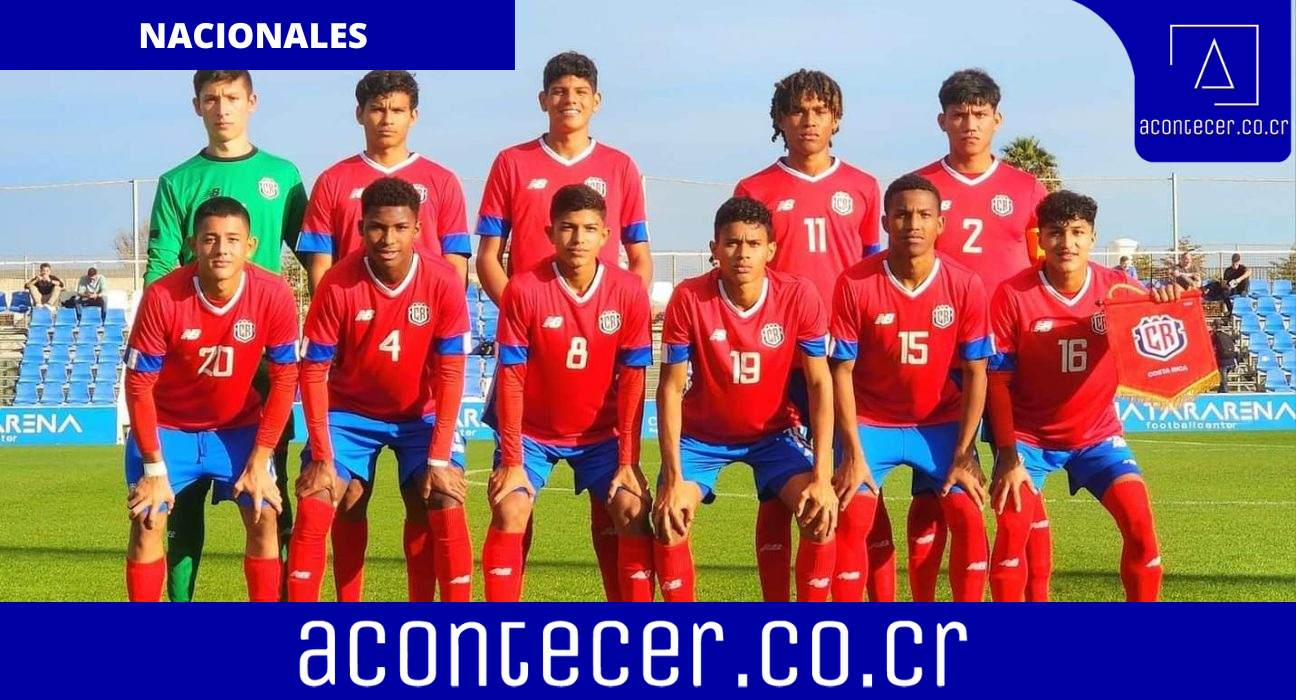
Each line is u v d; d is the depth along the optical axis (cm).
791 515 644
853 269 618
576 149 681
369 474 643
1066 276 626
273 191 703
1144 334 616
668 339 602
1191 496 1288
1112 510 621
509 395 593
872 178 689
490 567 596
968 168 688
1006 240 685
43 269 2547
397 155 683
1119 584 812
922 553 667
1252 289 2609
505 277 679
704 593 794
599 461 623
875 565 660
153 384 600
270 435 609
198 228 584
